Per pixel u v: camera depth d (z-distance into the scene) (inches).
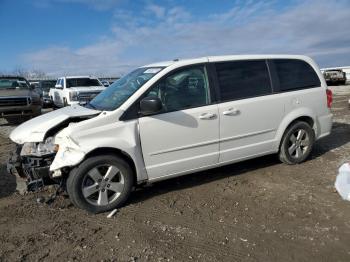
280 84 224.4
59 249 143.3
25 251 142.5
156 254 137.4
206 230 155.0
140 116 179.5
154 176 186.7
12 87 526.0
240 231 152.8
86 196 172.4
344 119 430.0
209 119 194.7
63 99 648.4
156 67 199.5
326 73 1337.4
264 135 218.8
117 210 178.9
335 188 192.7
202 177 222.4
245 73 212.1
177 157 190.1
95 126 171.3
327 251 134.9
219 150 202.1
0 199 197.2
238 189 200.8
